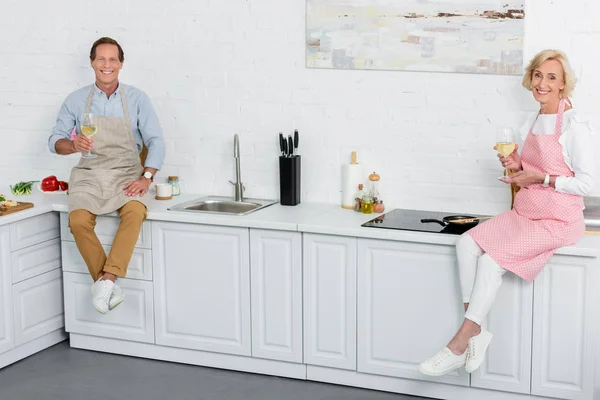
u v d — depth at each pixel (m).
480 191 4.68
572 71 4.08
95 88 5.02
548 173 4.07
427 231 4.29
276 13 4.94
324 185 5.00
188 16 5.14
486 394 4.31
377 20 4.71
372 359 4.46
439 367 4.08
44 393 4.50
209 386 4.59
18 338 4.91
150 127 5.03
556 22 4.38
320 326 4.54
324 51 4.85
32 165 5.71
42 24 5.50
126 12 5.28
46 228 5.07
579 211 4.06
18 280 4.90
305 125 4.98
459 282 4.22
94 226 4.90
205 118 5.21
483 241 4.08
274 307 4.62
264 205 4.97
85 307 5.07
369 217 4.63
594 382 4.07
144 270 4.87
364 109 4.83
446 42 4.59
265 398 4.42
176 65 5.21
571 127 4.00
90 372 4.78
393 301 4.37
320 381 4.64
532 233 4.01
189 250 4.75
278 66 4.98
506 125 4.57
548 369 4.14
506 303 4.16
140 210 4.77
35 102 5.61
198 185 5.30
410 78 4.71
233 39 5.06
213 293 4.75
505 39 4.48
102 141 4.92
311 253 4.49
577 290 4.03
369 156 4.87
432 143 4.73
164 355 4.95
